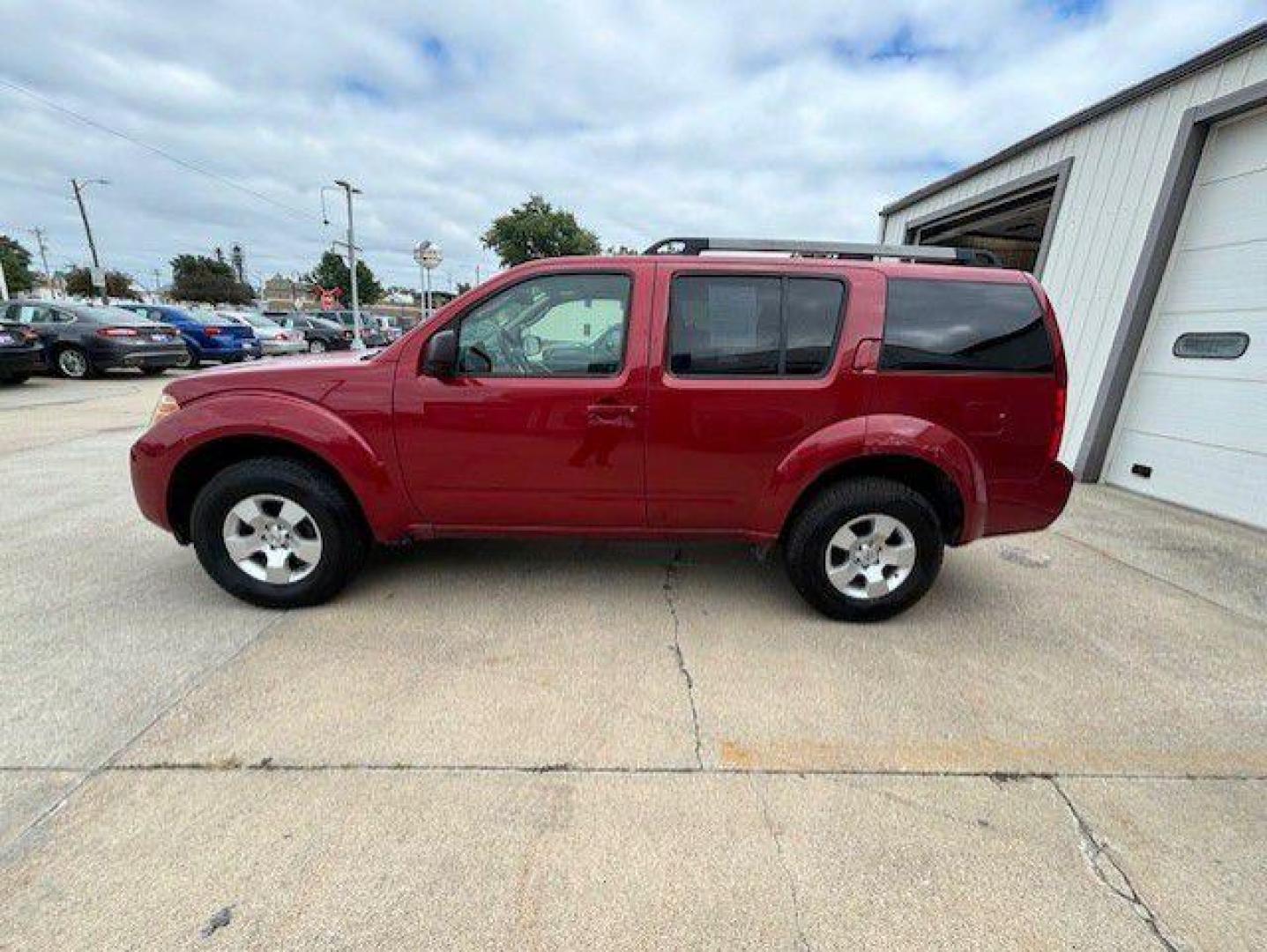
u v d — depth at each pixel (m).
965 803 1.97
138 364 12.16
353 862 1.70
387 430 2.89
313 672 2.57
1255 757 2.21
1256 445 4.70
